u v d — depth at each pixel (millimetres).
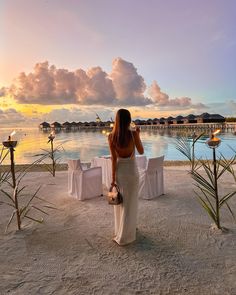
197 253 2924
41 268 2684
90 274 2557
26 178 7586
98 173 5340
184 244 3148
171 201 4938
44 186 6500
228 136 30703
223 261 2744
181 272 2555
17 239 3391
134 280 2441
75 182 5281
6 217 4273
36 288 2350
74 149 20328
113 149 3014
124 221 3090
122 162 3000
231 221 3861
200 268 2619
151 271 2582
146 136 37062
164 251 2980
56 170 9398
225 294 2223
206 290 2277
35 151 18750
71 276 2529
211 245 3111
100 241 3283
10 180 7281
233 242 3184
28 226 3842
